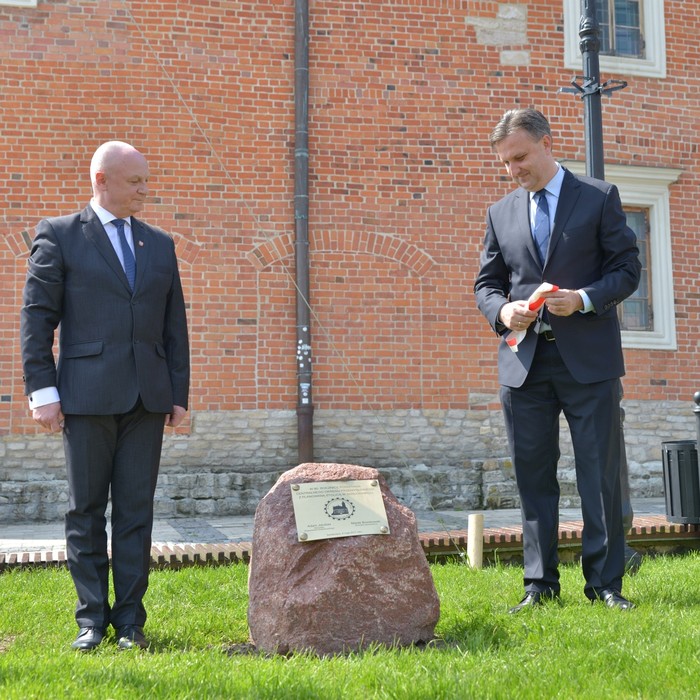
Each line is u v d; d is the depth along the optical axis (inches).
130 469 137.2
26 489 346.6
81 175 358.3
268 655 125.6
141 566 135.7
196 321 362.3
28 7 358.9
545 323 156.5
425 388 377.4
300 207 369.7
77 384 134.0
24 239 353.7
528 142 158.4
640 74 412.5
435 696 97.0
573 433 157.2
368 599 127.9
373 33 384.8
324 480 135.0
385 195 380.5
